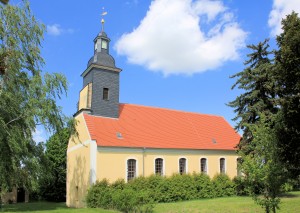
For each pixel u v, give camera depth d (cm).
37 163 2227
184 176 2894
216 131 3822
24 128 2159
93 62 3058
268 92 2941
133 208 1959
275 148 1323
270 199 1303
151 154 2994
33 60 2347
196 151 3328
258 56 3041
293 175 1336
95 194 2462
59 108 2283
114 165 2744
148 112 3497
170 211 2036
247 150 2806
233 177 3544
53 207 2886
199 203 2480
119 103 3403
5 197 3847
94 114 2972
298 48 1355
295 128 1378
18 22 2298
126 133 2989
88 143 2745
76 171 2973
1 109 2044
